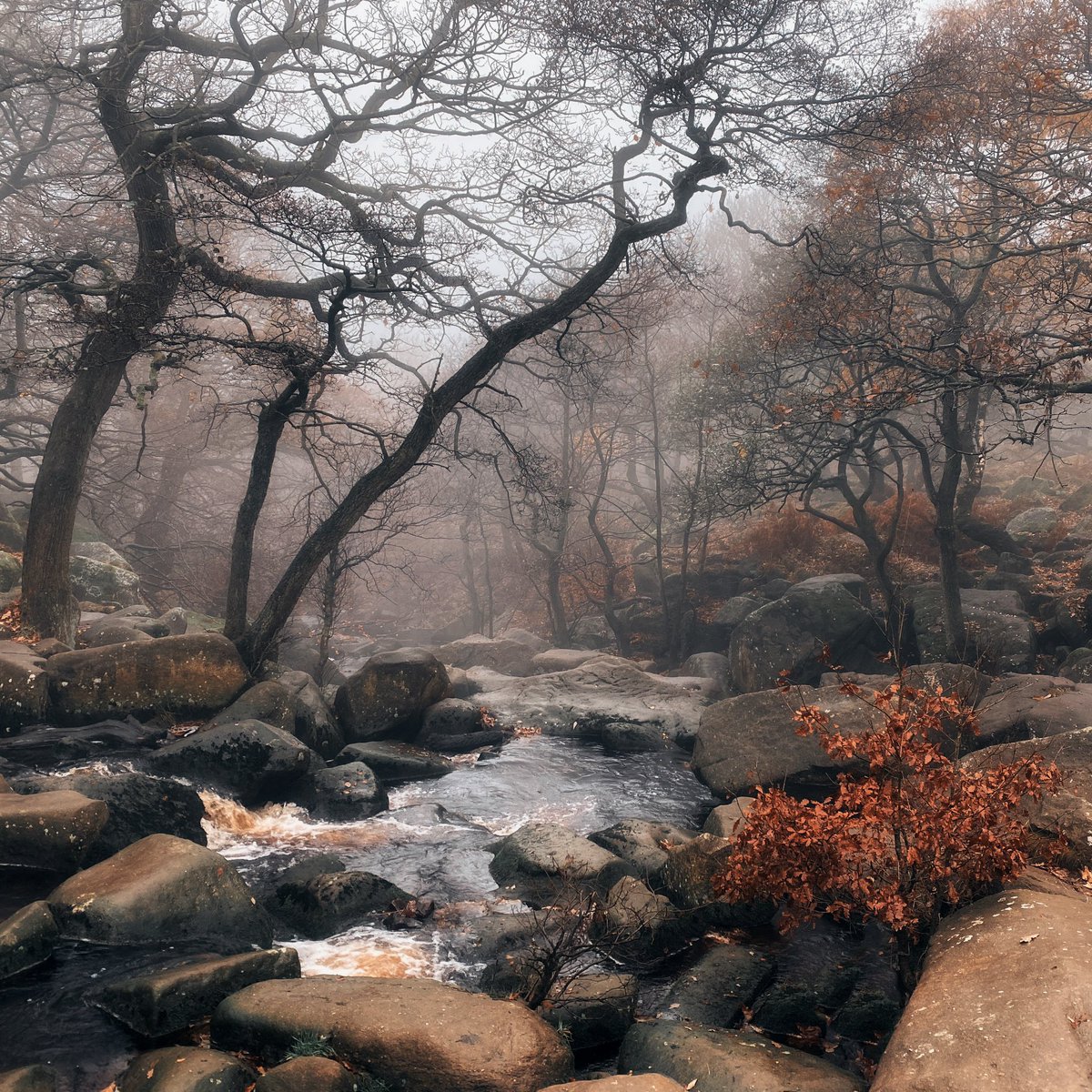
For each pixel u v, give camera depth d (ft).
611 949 25.32
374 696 50.96
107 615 66.49
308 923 27.27
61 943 23.59
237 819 36.76
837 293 50.57
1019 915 18.95
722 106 42.52
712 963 24.48
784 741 40.16
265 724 40.04
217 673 44.98
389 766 46.09
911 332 54.90
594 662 62.44
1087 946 16.97
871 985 23.65
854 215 56.29
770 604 63.98
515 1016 18.72
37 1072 17.93
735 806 32.81
